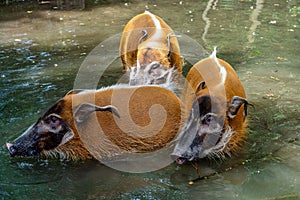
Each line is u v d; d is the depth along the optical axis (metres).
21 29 9.91
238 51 8.16
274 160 4.54
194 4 12.87
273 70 7.16
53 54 7.95
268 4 12.61
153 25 6.83
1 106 5.61
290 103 5.88
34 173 4.40
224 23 10.39
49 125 4.64
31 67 7.19
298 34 9.29
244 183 4.13
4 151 4.77
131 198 3.92
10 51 8.13
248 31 9.59
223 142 4.60
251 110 5.66
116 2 13.31
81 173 4.41
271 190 3.99
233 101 4.57
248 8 12.12
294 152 4.68
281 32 9.48
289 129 5.17
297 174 4.26
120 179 4.28
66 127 4.64
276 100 5.99
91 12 11.84
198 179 4.24
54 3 13.02
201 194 3.96
